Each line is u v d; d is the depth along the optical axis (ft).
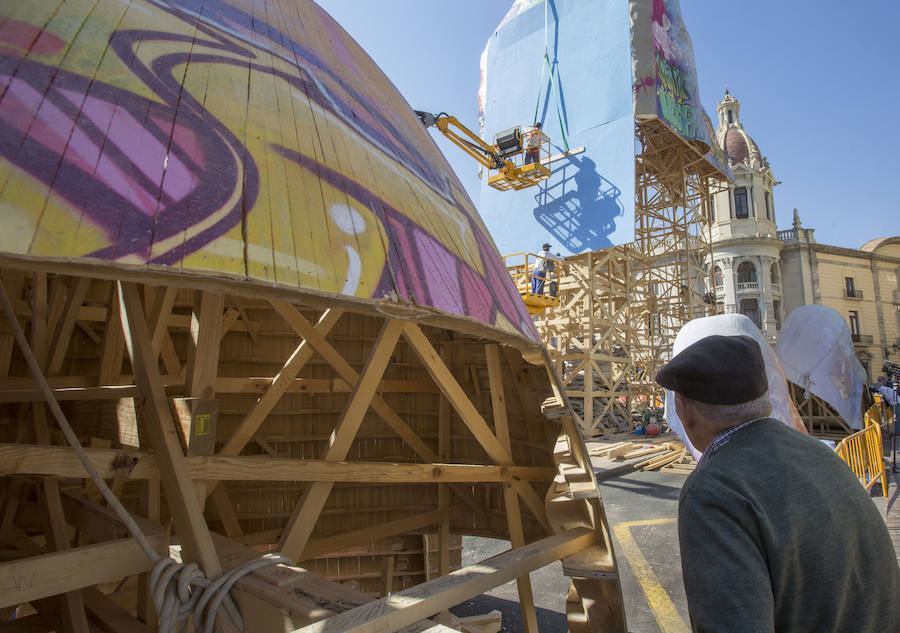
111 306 8.94
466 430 15.19
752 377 4.14
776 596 3.51
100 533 6.61
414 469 8.39
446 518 14.40
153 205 4.26
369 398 7.98
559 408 8.50
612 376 58.80
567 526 8.41
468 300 6.59
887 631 3.66
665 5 60.23
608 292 61.87
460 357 15.02
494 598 16.89
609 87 57.31
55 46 5.01
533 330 8.45
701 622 3.31
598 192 56.03
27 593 4.51
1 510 9.02
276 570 5.33
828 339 44.96
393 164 7.58
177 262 4.01
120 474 5.58
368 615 4.43
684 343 22.20
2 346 12.30
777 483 3.66
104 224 3.92
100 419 7.50
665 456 40.96
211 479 6.07
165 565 4.86
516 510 9.55
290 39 8.01
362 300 4.98
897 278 146.72
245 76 6.32
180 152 4.81
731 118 156.25
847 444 21.34
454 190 9.64
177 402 6.06
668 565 19.17
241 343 16.51
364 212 5.96
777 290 135.44
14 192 3.76
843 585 3.53
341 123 7.16
